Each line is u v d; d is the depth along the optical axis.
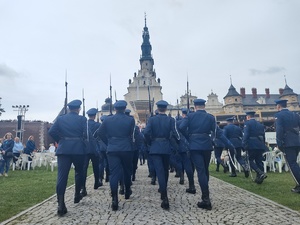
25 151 16.03
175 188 7.88
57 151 5.45
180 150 7.18
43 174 12.35
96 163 7.92
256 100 77.75
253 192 6.93
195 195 6.80
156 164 5.79
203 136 5.92
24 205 5.93
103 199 6.48
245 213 4.91
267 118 38.38
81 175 6.07
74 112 5.97
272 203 5.65
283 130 6.85
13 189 8.04
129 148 5.83
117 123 5.96
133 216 4.87
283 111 7.03
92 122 7.66
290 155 6.88
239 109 74.44
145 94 72.06
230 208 5.32
